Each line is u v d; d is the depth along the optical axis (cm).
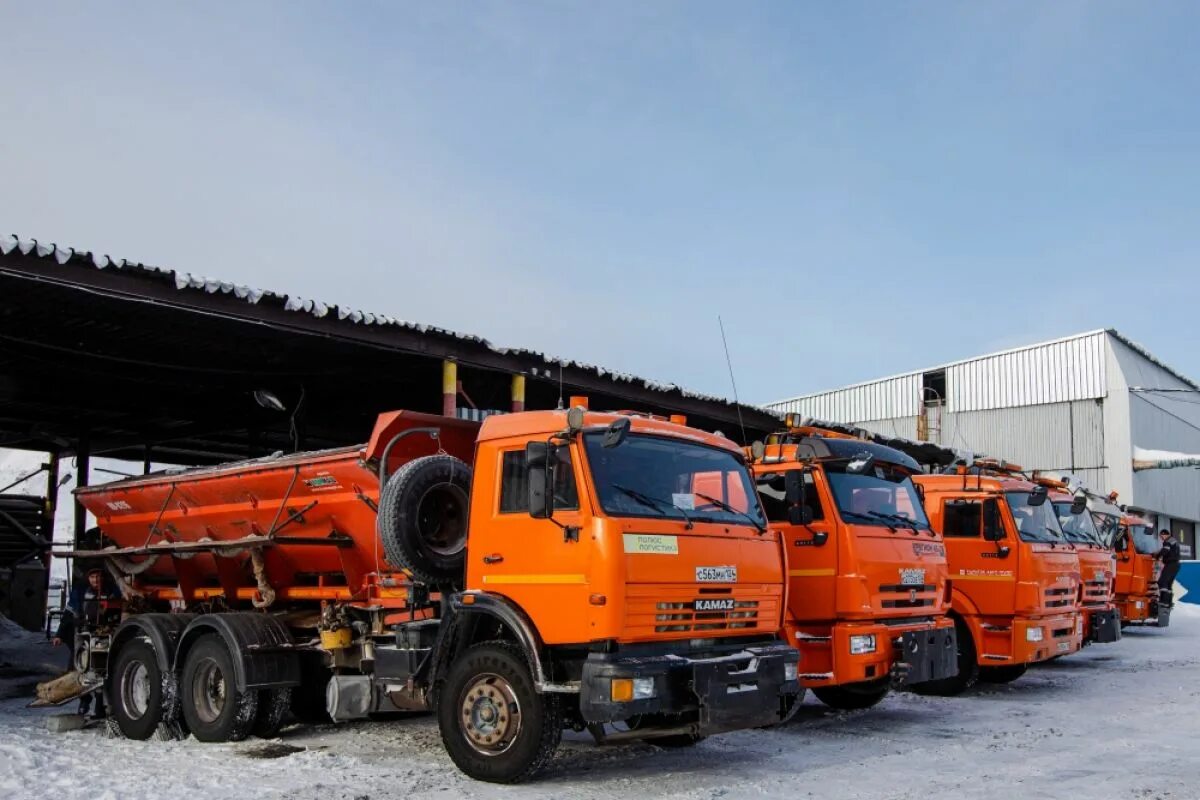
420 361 1459
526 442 745
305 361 1464
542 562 711
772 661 743
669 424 783
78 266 977
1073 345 3822
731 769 777
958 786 719
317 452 939
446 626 769
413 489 804
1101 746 878
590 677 663
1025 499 1243
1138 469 3597
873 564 949
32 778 750
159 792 705
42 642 1797
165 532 1135
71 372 1540
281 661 946
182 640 977
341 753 859
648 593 691
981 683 1344
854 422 4488
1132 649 1823
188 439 2172
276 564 1015
